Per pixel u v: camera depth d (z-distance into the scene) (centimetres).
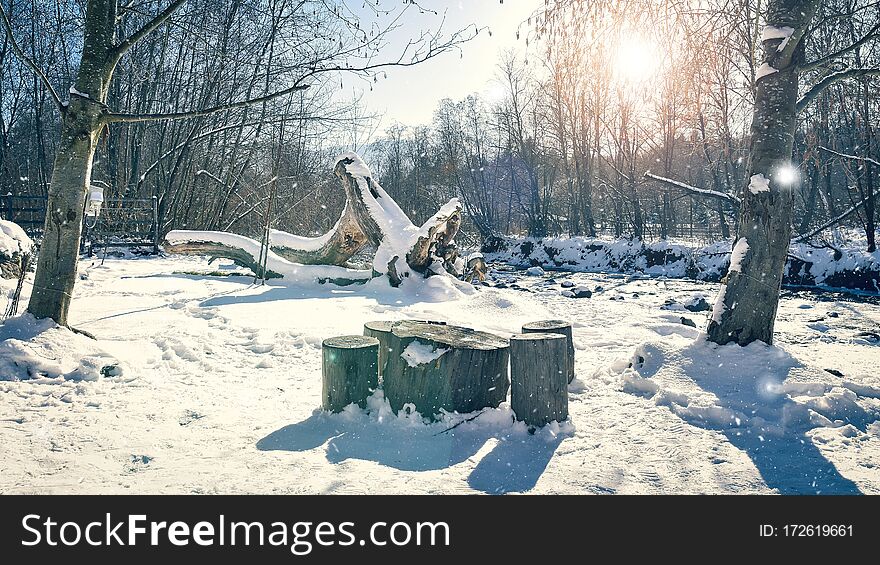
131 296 1054
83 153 646
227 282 1288
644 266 2281
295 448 411
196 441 423
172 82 2403
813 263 1756
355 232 1365
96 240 1948
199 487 347
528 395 441
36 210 2100
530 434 438
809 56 1013
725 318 580
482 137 4428
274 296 1095
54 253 633
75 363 577
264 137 2477
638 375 561
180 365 632
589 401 523
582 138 3294
